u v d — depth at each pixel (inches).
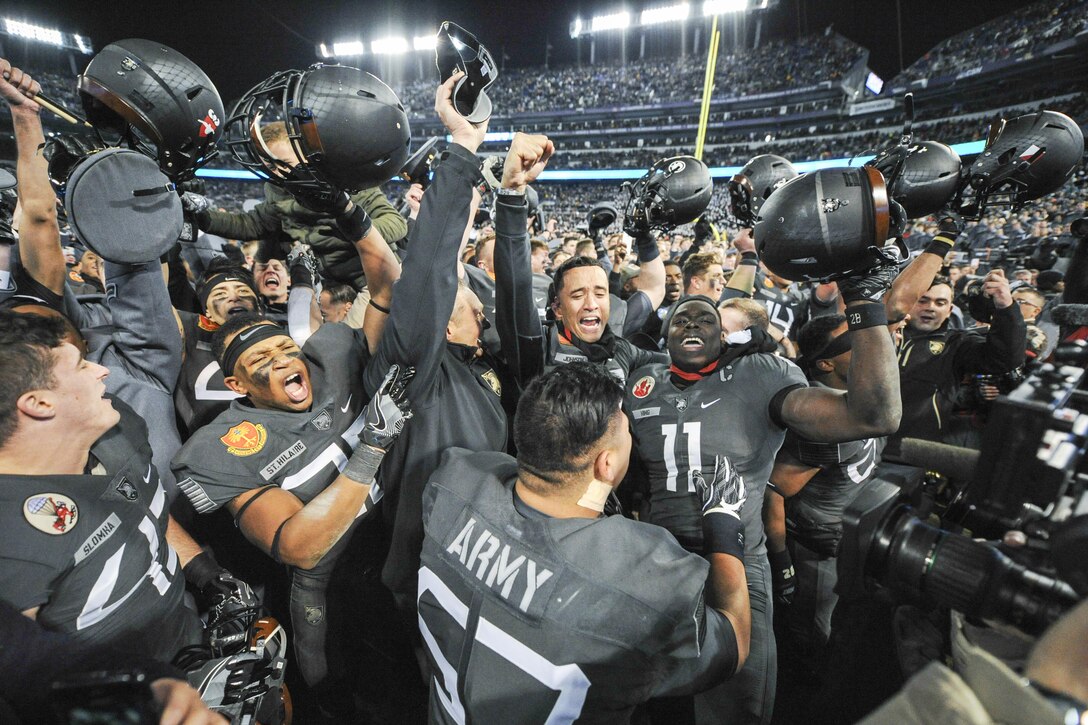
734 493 60.5
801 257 56.4
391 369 60.6
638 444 87.3
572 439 45.7
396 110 58.2
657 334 145.3
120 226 64.6
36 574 46.6
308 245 132.8
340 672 84.4
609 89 1695.4
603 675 41.6
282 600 100.6
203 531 91.3
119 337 80.0
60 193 73.2
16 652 36.5
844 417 64.6
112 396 61.7
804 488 100.3
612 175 1459.2
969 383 122.3
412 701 93.2
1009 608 30.5
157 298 78.7
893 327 103.3
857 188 54.0
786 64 1497.3
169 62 62.1
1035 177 88.0
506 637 43.3
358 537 80.7
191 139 65.0
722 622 51.6
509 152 66.9
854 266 56.4
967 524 37.5
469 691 44.4
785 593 103.3
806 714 94.0
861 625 55.1
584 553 43.5
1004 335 106.6
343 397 76.0
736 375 81.2
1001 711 21.7
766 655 75.1
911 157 89.1
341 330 80.6
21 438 47.0
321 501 60.1
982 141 1133.7
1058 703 20.7
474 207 75.5
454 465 54.2
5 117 1043.3
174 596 61.4
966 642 33.4
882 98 1396.4
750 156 1515.7
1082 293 84.1
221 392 93.1
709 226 197.0
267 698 58.1
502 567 44.8
